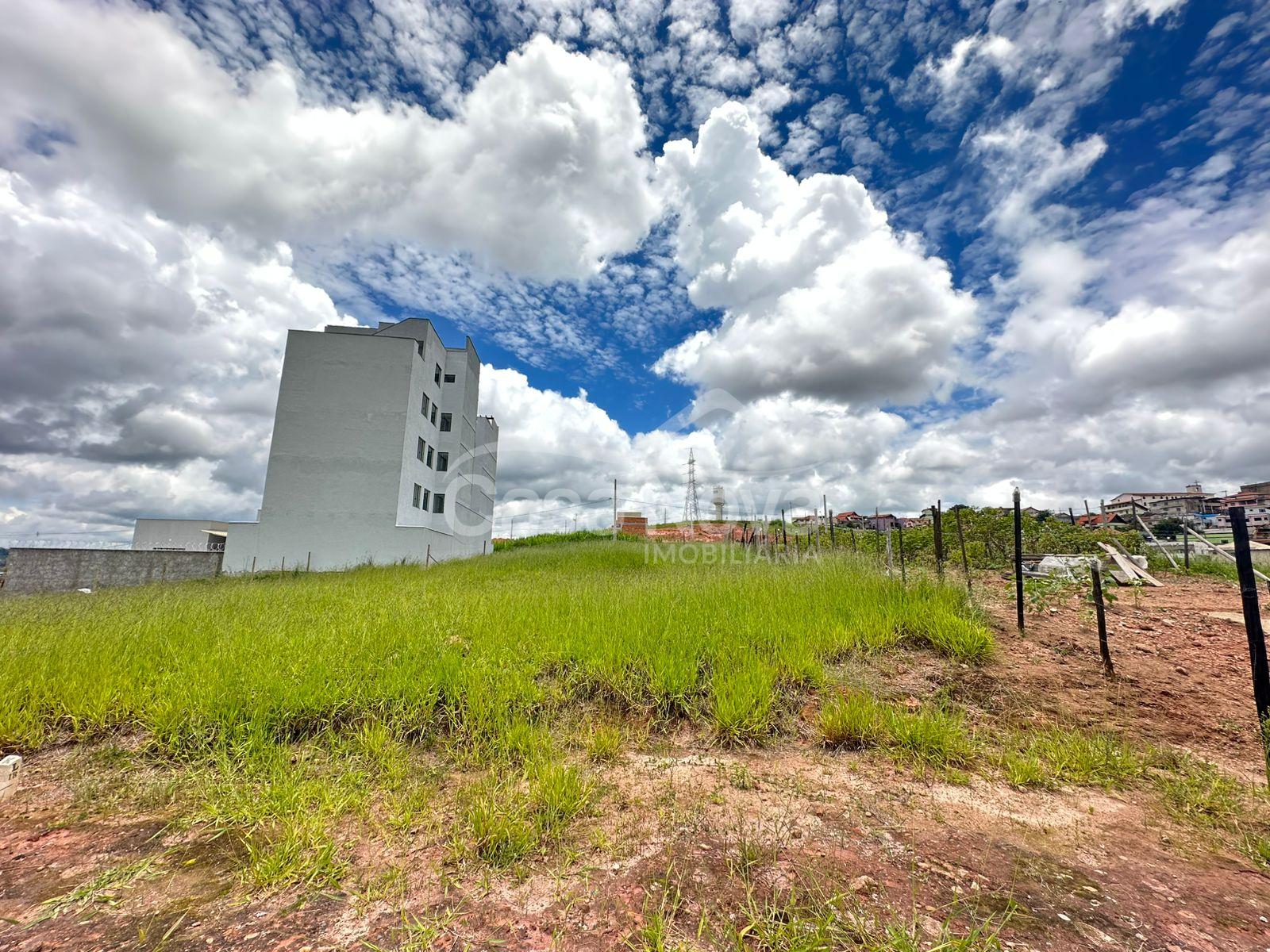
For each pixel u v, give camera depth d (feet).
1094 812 9.96
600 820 9.81
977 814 9.88
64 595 39.99
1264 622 20.75
